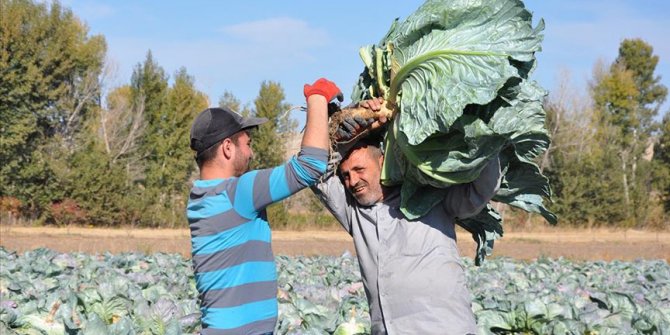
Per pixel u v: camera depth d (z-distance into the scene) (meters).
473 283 11.37
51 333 7.11
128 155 57.12
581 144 55.75
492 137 4.22
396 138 4.56
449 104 4.18
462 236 39.84
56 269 11.85
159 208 49.38
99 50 59.19
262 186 4.16
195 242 4.28
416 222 4.70
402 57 4.54
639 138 74.06
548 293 10.17
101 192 46.91
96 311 8.00
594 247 34.28
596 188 51.53
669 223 53.38
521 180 4.73
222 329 4.15
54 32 52.38
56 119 53.84
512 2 4.33
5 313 7.31
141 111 56.59
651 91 81.31
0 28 48.62
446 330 4.52
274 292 4.32
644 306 9.74
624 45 81.12
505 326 8.16
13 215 46.12
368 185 4.81
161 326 7.25
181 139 55.53
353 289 9.91
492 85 4.13
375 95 4.87
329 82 4.41
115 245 29.72
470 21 4.38
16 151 48.09
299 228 44.69
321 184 5.04
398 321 4.63
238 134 4.39
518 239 39.84
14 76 48.38
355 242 4.96
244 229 4.21
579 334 7.70
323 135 4.31
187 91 56.72
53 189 46.81
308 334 6.96
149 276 10.78
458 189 4.63
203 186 4.27
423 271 4.61
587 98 59.97
